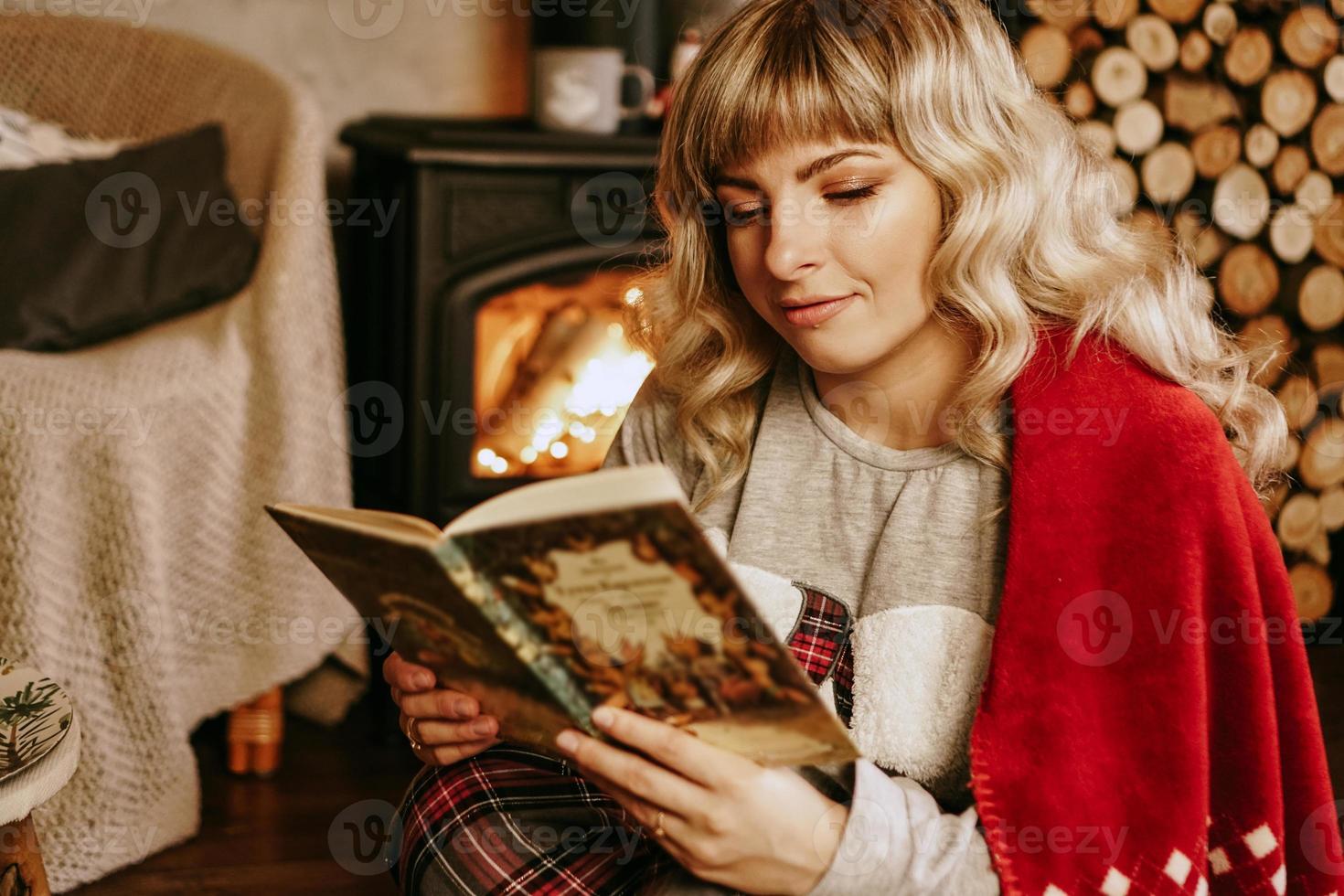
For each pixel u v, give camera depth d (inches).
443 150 77.6
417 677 36.3
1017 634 33.2
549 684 29.6
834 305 35.2
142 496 63.0
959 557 35.9
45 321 67.6
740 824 30.4
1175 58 84.0
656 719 30.2
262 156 76.1
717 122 35.4
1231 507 33.3
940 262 34.9
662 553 26.1
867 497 38.0
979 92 34.9
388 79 96.5
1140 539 33.0
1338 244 89.4
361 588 32.2
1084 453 33.8
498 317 85.0
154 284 70.9
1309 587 92.3
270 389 71.1
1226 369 41.6
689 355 42.0
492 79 99.0
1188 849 31.8
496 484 83.6
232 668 71.5
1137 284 36.8
